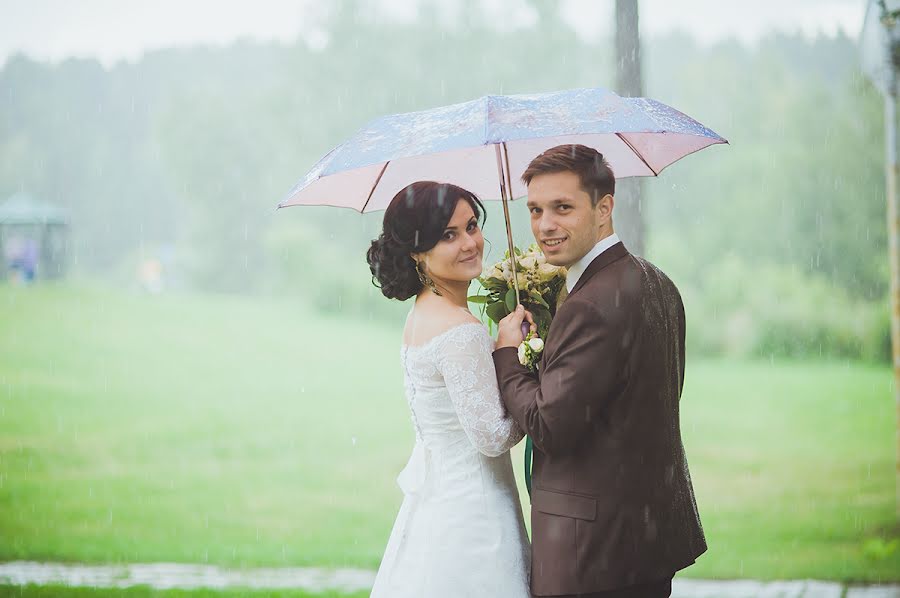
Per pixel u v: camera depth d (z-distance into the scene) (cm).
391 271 310
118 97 4950
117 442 1512
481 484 306
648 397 280
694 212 3092
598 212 282
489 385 297
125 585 623
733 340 2611
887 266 2712
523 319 304
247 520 976
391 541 322
